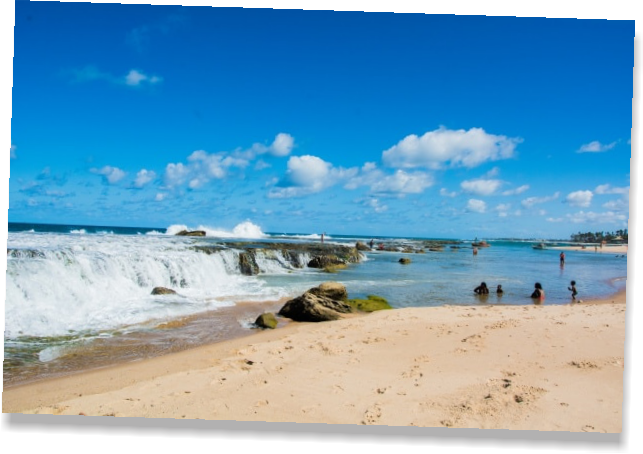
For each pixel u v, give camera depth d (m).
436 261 28.56
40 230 17.62
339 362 6.98
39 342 8.16
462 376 6.32
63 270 11.52
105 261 12.72
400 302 13.52
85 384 6.27
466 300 14.08
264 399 5.77
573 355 7.04
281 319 10.33
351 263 25.19
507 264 26.88
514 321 9.34
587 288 17.12
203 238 27.91
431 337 8.15
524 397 5.67
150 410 5.52
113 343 8.19
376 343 7.91
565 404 5.51
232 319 10.20
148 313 10.47
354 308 11.33
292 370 6.70
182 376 6.52
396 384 6.13
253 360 7.16
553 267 25.06
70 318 9.81
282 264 21.34
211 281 16.25
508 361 6.83
